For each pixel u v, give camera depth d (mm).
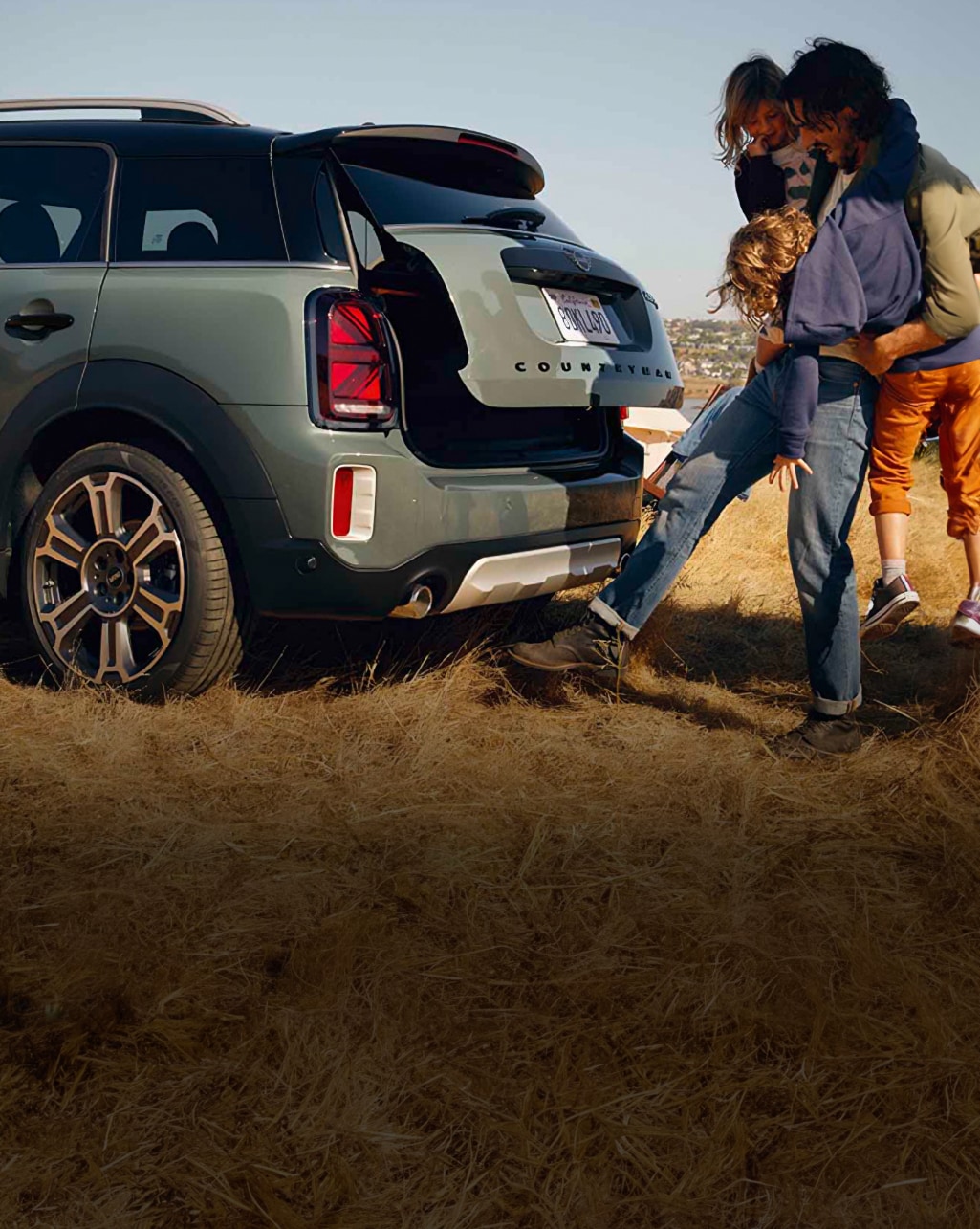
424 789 2840
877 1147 1688
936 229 2842
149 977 2010
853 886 2410
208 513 3227
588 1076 1813
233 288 3133
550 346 3299
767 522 6793
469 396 3365
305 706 3354
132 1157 1617
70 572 3525
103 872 2375
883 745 3213
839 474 3082
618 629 3369
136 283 3258
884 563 3117
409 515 3072
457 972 2059
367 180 3260
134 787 2773
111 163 3463
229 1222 1511
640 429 6461
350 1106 1723
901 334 2926
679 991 2023
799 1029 1945
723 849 2566
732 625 4719
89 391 3248
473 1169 1620
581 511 3541
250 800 2744
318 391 3021
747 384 3383
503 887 2361
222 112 3570
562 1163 1639
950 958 2152
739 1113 1746
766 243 2900
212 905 2252
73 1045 1825
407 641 3912
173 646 3266
